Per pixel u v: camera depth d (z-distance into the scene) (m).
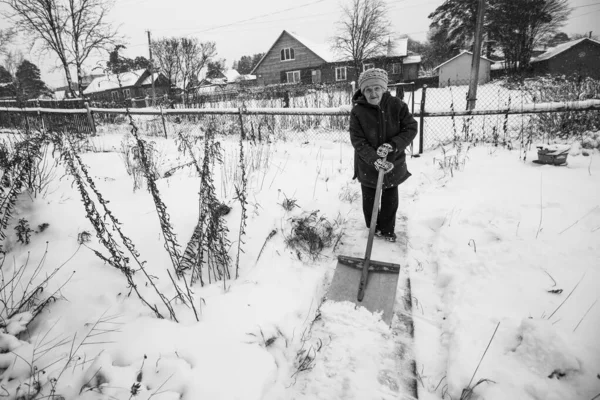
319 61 34.81
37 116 9.97
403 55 33.97
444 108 12.64
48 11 18.75
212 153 3.25
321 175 5.31
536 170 4.72
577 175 4.33
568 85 8.91
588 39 26.08
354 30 29.36
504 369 1.87
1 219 2.87
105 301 2.35
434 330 2.37
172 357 1.86
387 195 3.36
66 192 3.61
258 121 9.60
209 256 2.80
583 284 2.41
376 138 3.14
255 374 1.83
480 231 3.31
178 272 2.64
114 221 2.28
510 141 6.33
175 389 1.69
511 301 2.38
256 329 2.18
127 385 1.68
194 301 2.42
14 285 2.39
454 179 4.89
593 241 2.87
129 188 4.08
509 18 27.91
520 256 2.80
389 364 2.10
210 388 1.71
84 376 1.74
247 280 2.72
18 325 1.99
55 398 1.63
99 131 11.10
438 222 3.73
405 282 2.89
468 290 2.56
